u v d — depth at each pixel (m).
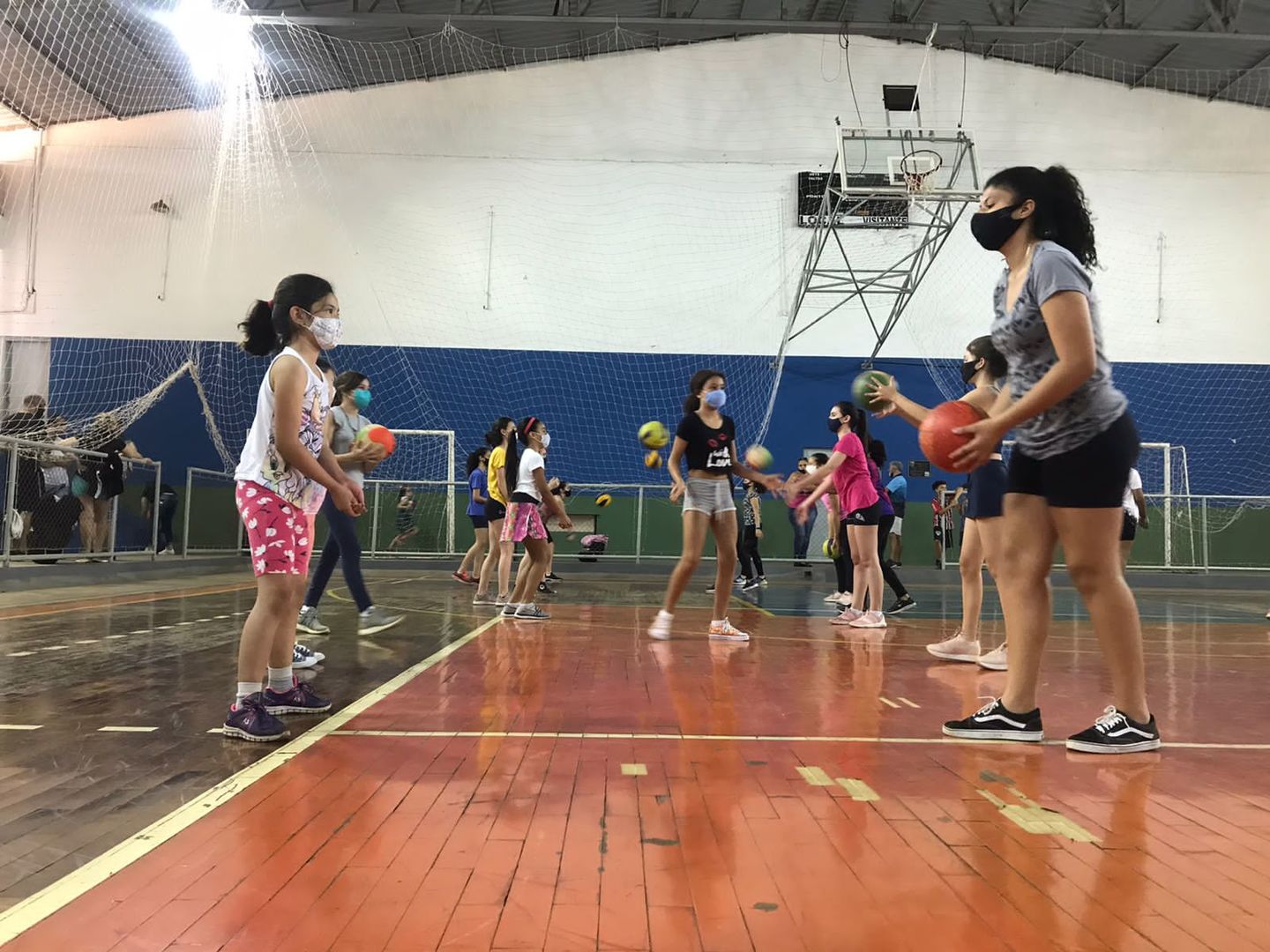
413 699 3.36
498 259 15.51
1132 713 2.71
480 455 10.27
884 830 1.90
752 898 1.53
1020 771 2.42
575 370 15.35
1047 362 2.73
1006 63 15.58
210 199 15.42
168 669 4.04
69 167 15.39
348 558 5.42
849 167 12.28
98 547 10.24
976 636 4.75
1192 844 1.84
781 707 3.30
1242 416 15.13
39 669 4.04
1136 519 6.60
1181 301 15.35
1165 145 15.52
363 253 15.41
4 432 11.23
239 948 1.33
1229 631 6.75
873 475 7.76
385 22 12.84
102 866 1.65
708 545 14.10
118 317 15.19
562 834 1.85
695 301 15.46
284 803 2.05
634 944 1.35
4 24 12.66
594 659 4.47
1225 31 12.86
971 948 1.35
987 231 2.83
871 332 15.30
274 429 2.79
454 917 1.44
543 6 13.84
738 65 15.69
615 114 15.69
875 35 14.53
